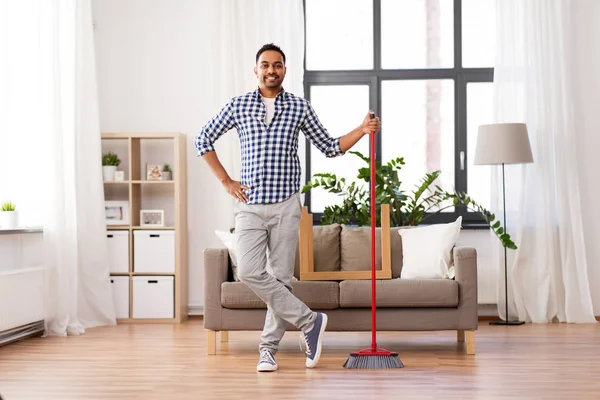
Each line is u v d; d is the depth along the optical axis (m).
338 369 3.97
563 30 6.04
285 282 4.00
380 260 4.81
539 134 6.02
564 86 6.02
